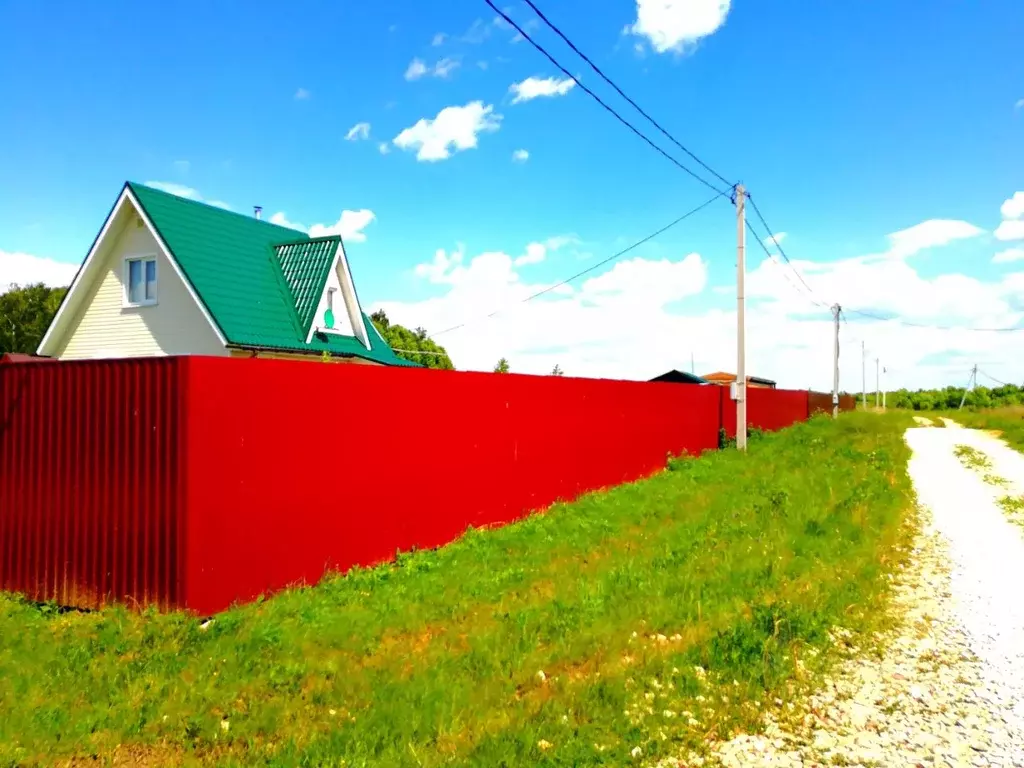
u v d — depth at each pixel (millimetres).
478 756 3566
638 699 4301
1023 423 29781
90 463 6129
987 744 3922
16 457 6570
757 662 4781
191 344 14914
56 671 4582
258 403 6172
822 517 9648
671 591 6477
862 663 5062
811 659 4992
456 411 8828
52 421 6387
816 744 3891
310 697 4289
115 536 5953
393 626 5539
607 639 5223
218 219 16969
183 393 5633
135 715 3998
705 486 12664
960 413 47781
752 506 10398
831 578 6934
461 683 4457
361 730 3840
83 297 16031
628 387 13898
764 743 3885
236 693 4305
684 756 3717
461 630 5512
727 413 20453
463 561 7594
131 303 15570
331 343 17141
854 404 53219
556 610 5883
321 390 6824
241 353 14523
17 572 6484
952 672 4926
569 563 7484
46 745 3689
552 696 4297
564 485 11359
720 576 6902
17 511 6531
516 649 5035
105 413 6070
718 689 4457
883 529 9234
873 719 4203
